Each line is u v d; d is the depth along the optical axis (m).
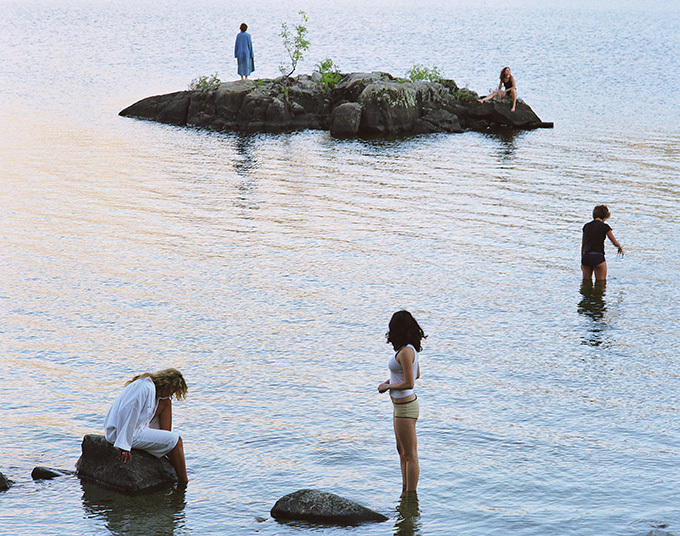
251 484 7.73
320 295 14.04
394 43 87.56
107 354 11.27
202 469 8.05
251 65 36.56
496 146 29.92
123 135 31.31
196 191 22.25
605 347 11.71
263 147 29.53
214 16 157.62
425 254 16.69
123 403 7.71
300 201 21.28
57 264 15.66
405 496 7.46
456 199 21.62
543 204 21.08
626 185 23.27
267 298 13.85
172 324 12.55
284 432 8.90
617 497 7.40
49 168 24.91
